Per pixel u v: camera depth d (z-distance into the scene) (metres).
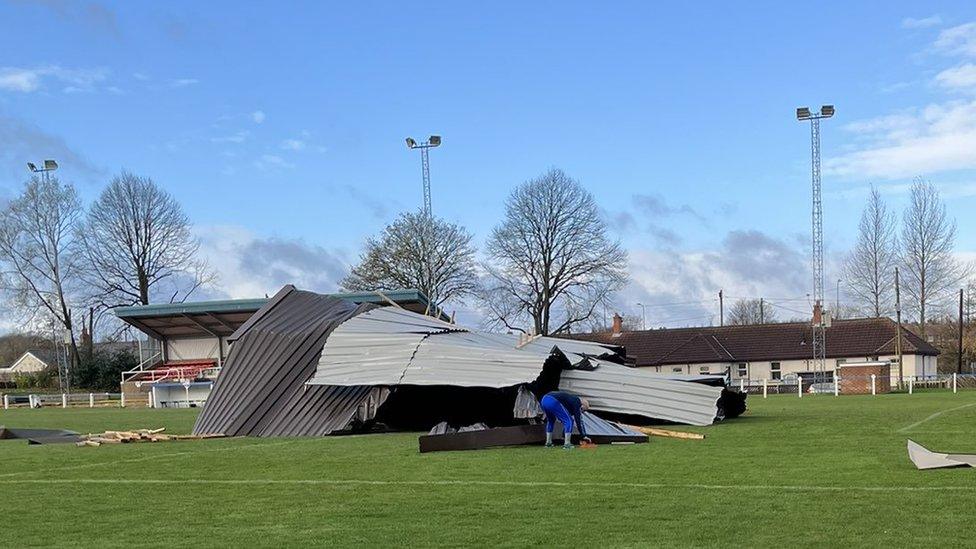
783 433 21.08
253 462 17.20
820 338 74.00
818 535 9.41
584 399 22.20
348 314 26.86
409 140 67.06
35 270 71.25
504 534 9.74
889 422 24.08
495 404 24.61
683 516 10.57
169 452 19.66
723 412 26.39
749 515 10.55
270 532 10.09
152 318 58.03
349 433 24.00
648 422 23.95
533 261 73.06
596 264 72.88
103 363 71.88
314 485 13.75
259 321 26.77
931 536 9.28
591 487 12.92
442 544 9.30
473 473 14.77
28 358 118.19
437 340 24.36
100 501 12.56
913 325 88.81
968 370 86.62
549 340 29.39
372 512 11.23
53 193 71.06
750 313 136.12
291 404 24.67
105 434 23.45
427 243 71.38
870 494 11.77
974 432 20.69
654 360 79.69
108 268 72.88
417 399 24.94
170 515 11.31
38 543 9.70
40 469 16.66
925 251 72.62
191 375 56.78
